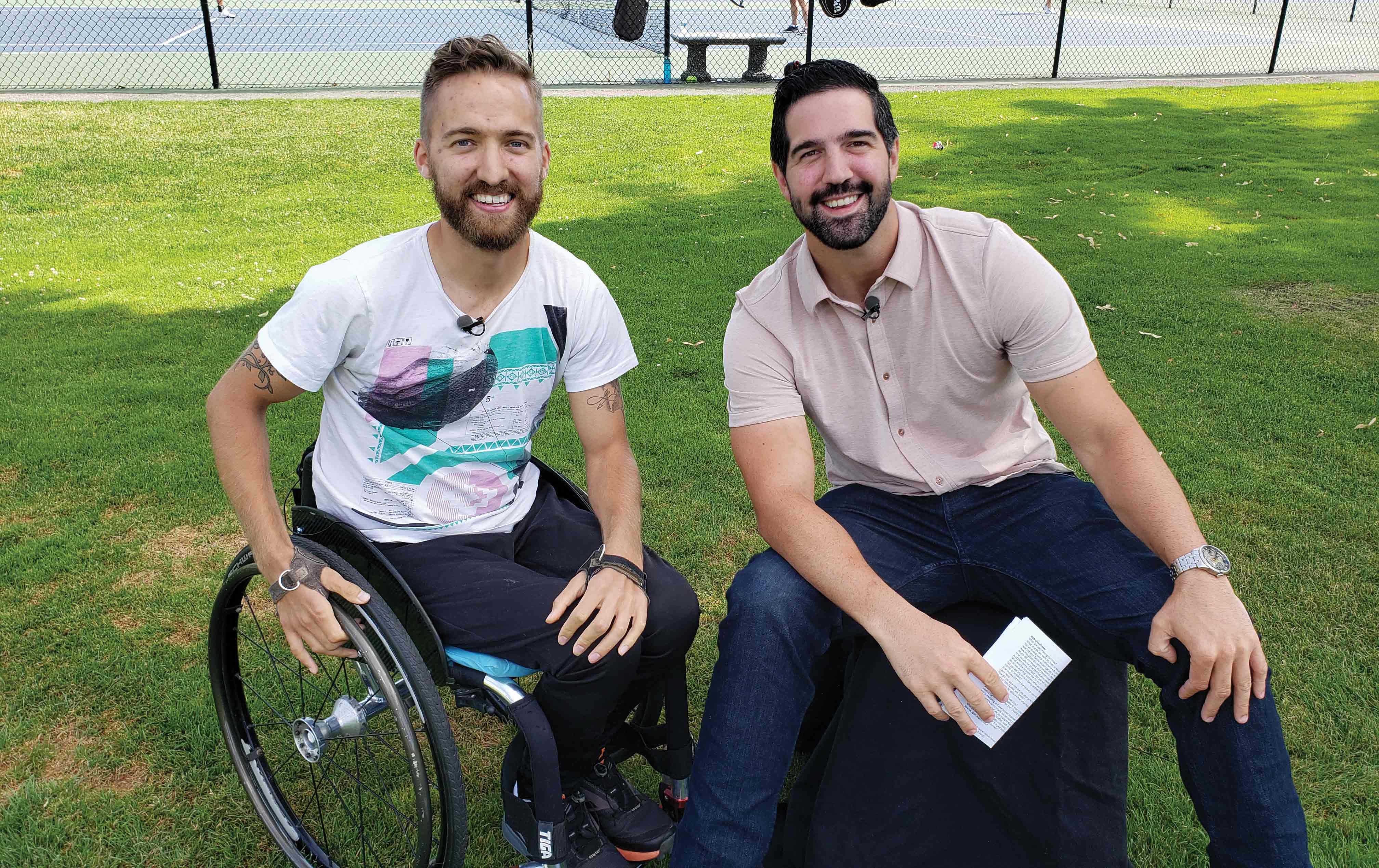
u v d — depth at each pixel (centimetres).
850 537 192
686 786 206
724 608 291
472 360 192
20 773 229
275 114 1094
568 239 668
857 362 210
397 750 238
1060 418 203
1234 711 168
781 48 1780
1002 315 200
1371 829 203
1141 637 182
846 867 191
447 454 197
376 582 186
